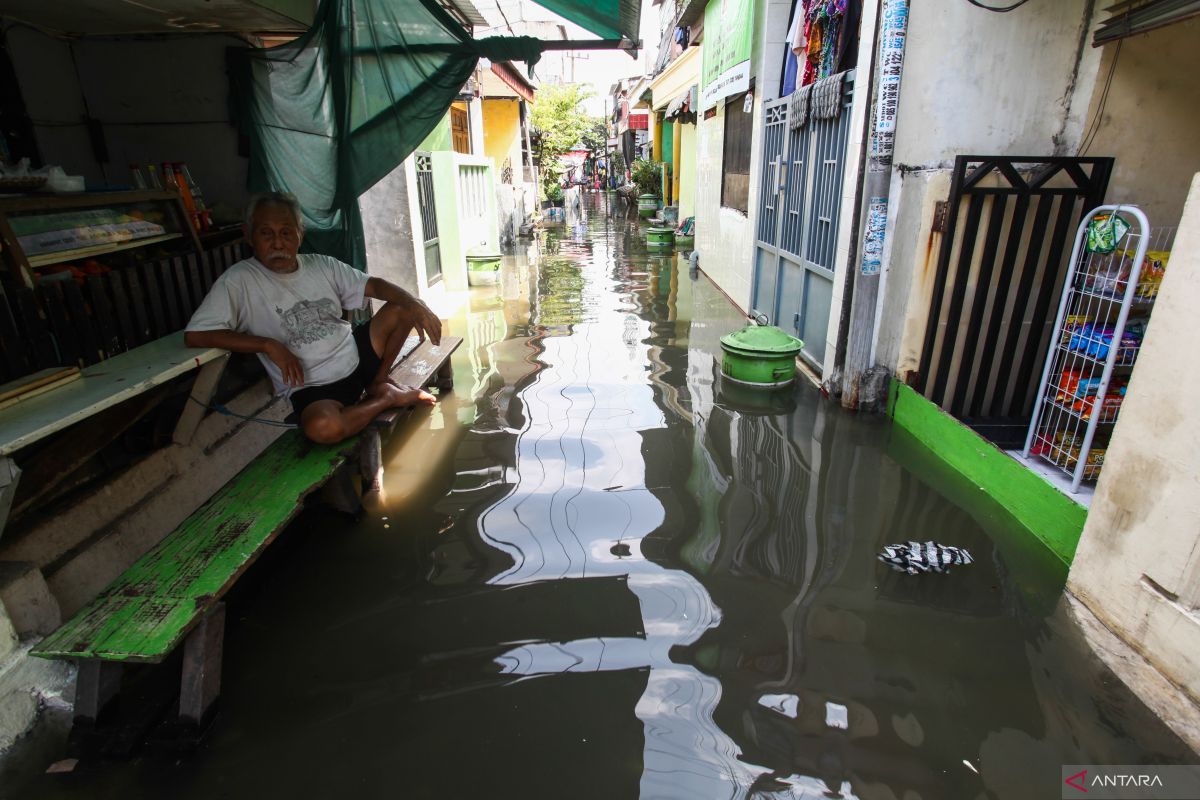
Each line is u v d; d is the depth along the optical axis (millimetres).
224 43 5125
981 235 4590
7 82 4598
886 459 4539
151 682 2725
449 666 2766
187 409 3543
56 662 2641
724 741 2391
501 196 15391
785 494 4078
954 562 3361
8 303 2822
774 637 2891
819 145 6062
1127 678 2672
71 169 5125
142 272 3787
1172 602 2572
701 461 4520
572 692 2617
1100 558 2967
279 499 3152
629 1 4926
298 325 3727
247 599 3197
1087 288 3994
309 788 2258
